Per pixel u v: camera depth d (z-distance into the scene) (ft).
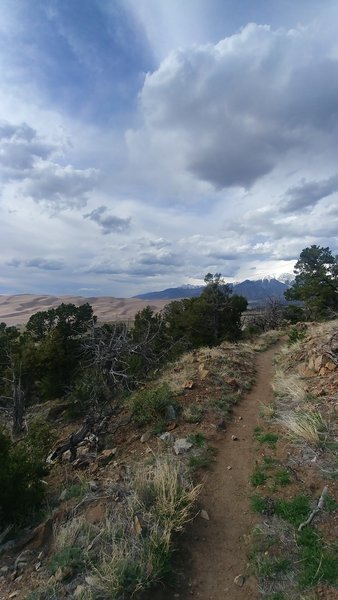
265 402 34.40
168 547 15.33
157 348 73.67
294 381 36.09
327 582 13.44
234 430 28.25
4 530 19.54
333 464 20.31
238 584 14.19
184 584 14.37
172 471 19.99
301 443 23.31
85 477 24.14
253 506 18.24
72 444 31.09
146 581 13.92
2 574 15.87
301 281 145.28
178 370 46.75
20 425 51.08
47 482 26.55
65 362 67.26
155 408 32.01
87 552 15.17
